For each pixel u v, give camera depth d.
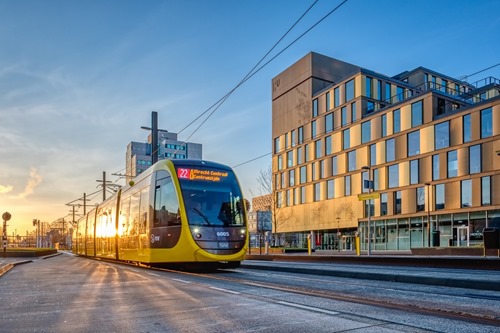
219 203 14.71
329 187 55.53
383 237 47.72
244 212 15.10
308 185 58.97
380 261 18.61
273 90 67.69
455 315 5.78
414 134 45.56
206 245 13.80
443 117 42.62
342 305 6.63
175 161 15.40
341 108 54.44
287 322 5.39
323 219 55.84
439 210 42.28
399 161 46.69
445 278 9.69
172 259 14.09
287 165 63.72
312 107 59.12
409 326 5.13
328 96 56.59
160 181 15.51
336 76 61.00
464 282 9.24
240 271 14.90
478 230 38.81
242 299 7.26
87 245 32.50
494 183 38.06
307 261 24.25
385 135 48.47
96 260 26.14
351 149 52.44
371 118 50.16
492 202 38.06
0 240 53.91
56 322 5.57
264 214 34.78
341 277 12.15
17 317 5.92
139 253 16.42
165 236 14.49
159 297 7.55
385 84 53.88
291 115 63.31
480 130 39.50
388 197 47.53
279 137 65.75
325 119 56.88
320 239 57.22
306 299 7.26
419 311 6.09
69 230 94.44
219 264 16.98
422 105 44.88
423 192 44.06
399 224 46.12
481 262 14.31
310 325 5.21
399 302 6.92
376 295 7.85
